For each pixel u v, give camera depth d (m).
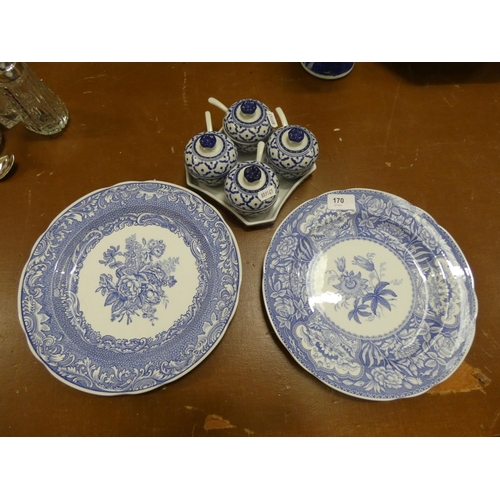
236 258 0.81
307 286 0.82
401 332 0.78
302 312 0.79
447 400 0.79
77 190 0.95
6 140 0.99
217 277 0.80
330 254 0.85
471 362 0.81
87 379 0.72
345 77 1.09
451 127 1.04
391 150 1.01
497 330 0.83
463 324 0.77
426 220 0.85
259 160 0.85
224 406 0.78
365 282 0.83
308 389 0.79
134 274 0.83
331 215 0.86
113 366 0.74
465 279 0.80
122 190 0.87
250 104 0.84
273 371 0.80
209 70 1.09
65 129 1.01
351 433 0.77
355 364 0.74
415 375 0.73
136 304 0.80
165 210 0.86
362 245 0.86
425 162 1.00
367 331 0.78
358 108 1.06
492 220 0.94
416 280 0.83
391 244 0.86
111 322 0.79
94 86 1.07
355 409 0.78
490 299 0.86
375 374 0.73
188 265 0.83
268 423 0.77
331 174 0.98
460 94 1.08
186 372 0.72
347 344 0.77
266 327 0.83
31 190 0.95
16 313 0.84
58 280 0.81
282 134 0.83
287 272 0.80
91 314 0.79
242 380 0.79
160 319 0.79
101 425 0.77
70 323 0.78
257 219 0.88
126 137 1.01
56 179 0.96
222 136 0.83
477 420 0.77
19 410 0.77
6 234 0.90
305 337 0.76
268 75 1.09
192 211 0.85
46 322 0.77
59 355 0.74
